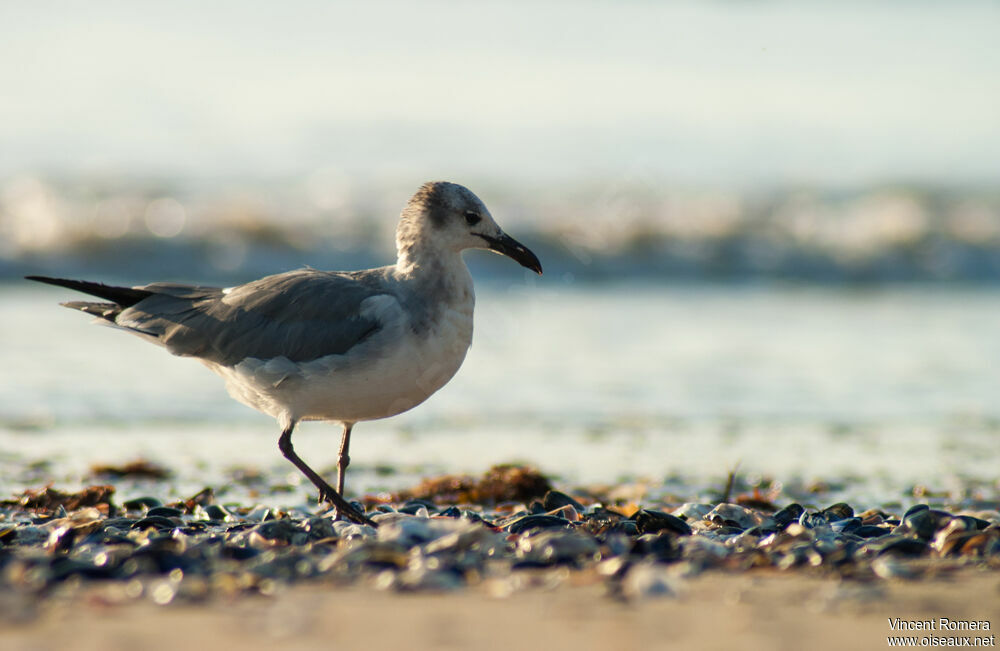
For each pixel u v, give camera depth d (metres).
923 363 16.17
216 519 8.69
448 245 8.49
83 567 6.27
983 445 12.18
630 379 15.05
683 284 23.00
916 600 5.84
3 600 5.60
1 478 10.12
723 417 13.30
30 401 13.08
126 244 22.27
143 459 10.68
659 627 5.27
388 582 6.07
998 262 24.70
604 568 6.44
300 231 23.50
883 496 10.03
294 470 10.90
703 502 9.33
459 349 8.51
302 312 8.37
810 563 6.71
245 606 5.62
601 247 23.91
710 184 29.03
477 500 9.84
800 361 16.22
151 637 5.05
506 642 5.02
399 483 10.52
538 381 14.92
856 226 26.20
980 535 7.12
